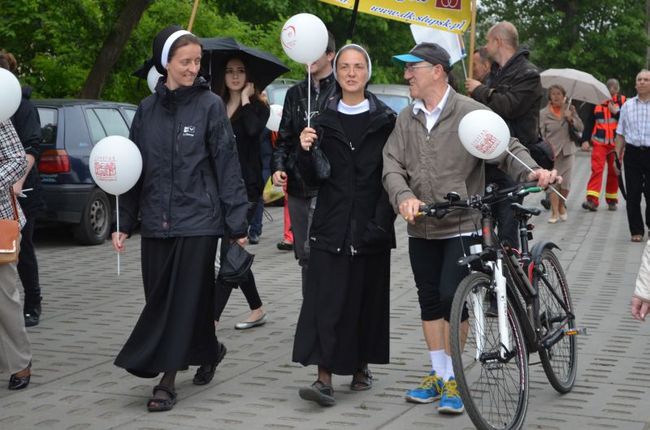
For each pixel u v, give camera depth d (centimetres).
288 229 1382
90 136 1412
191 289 656
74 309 980
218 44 841
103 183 658
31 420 628
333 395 683
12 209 685
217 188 670
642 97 1446
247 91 852
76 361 776
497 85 871
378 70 3788
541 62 4609
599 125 1867
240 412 646
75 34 1941
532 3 4678
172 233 656
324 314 657
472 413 577
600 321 930
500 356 600
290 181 790
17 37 1989
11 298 682
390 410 650
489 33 882
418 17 912
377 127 659
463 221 638
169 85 670
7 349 688
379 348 680
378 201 662
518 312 638
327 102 751
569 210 1919
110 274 1189
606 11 4562
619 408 660
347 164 660
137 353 652
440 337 664
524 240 699
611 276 1180
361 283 666
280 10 3319
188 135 660
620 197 2189
